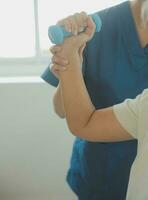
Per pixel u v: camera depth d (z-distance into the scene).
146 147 0.69
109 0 1.70
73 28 0.74
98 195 1.13
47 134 1.77
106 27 1.04
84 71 1.04
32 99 1.71
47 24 1.74
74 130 0.81
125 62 1.02
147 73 1.02
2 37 1.76
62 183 1.86
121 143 1.05
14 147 1.79
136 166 0.71
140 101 0.74
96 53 1.03
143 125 0.71
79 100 0.79
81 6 1.71
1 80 1.73
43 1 1.70
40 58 1.81
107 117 0.79
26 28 1.75
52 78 1.13
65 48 0.75
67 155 1.81
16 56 1.80
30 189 1.87
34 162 1.82
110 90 1.03
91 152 1.09
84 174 1.12
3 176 1.84
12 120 1.74
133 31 1.02
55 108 1.03
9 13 1.72
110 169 1.08
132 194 0.72
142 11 0.77
